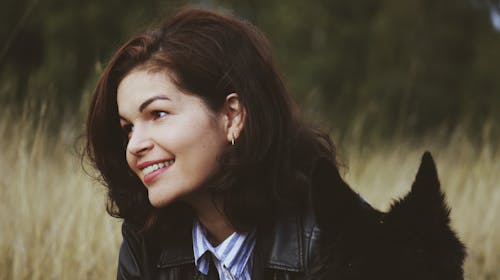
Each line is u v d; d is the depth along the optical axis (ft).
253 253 7.68
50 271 12.07
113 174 7.90
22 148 13.38
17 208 12.97
